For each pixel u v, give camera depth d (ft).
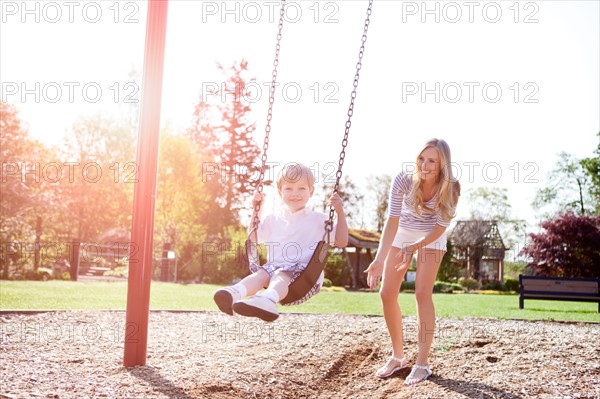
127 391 11.47
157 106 14.51
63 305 27.25
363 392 12.89
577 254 108.68
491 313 31.19
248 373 13.41
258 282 11.35
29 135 73.82
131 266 14.12
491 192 136.98
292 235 12.21
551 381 12.35
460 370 13.69
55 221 80.33
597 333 20.99
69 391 11.25
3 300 28.71
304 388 13.10
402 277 13.88
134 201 14.30
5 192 60.18
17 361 13.98
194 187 79.41
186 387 11.95
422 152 13.35
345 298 44.62
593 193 126.31
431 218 13.70
